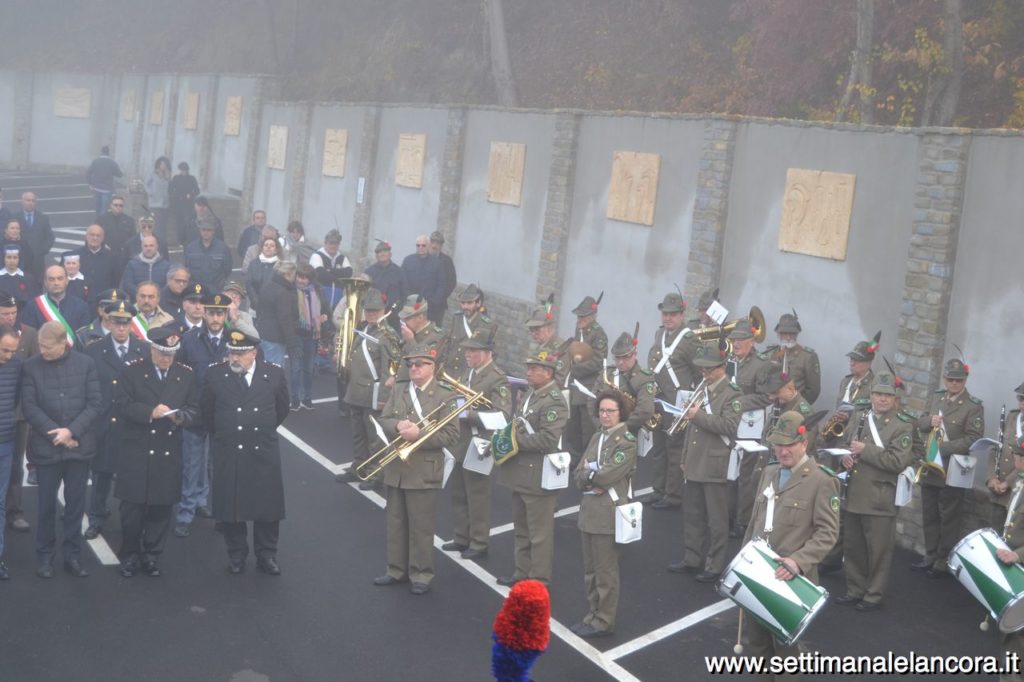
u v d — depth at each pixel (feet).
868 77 52.47
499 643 15.08
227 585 32.19
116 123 140.46
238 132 104.27
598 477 29.19
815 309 42.55
